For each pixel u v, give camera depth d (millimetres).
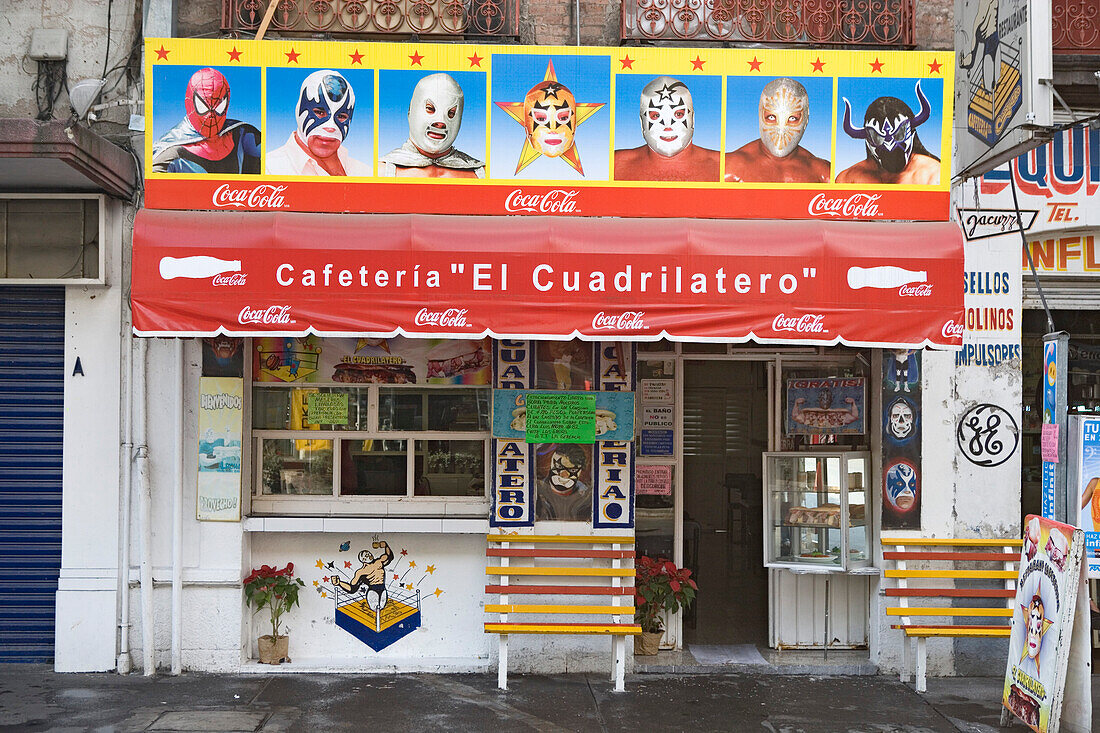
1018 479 7746
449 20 7523
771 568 7996
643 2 7523
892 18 7586
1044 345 7109
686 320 6672
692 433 8352
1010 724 6578
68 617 7457
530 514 7621
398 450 7918
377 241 6684
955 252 6723
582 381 7703
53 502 7621
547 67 7086
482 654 7844
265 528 7566
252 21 7395
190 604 7508
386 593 7820
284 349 7852
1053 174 7840
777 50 7109
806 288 6703
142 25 7500
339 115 7020
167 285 6590
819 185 7098
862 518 7879
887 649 7746
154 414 7562
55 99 7516
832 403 8047
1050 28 6551
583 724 6500
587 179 7102
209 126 6957
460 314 6652
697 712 6781
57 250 7508
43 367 7652
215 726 6320
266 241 6641
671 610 7926
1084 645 6016
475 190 7074
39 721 6375
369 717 6570
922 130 7113
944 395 7730
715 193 7094
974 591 7406
